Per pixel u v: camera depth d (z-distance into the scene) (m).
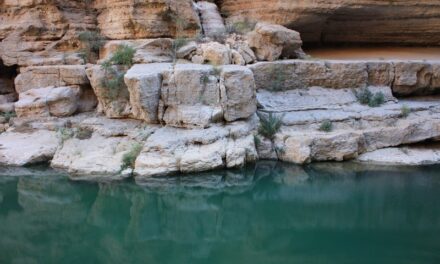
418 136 11.68
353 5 15.12
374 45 17.33
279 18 15.27
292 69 12.88
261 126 11.54
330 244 7.20
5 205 9.02
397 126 11.78
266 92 12.78
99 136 11.18
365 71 13.22
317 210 8.65
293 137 11.12
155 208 8.97
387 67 13.37
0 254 6.86
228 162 10.18
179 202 9.20
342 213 8.52
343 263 6.45
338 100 12.77
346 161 11.20
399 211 8.49
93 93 12.94
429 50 16.92
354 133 11.30
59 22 13.56
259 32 13.05
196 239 7.60
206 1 15.80
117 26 13.50
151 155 10.04
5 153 10.90
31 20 13.55
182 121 10.60
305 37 16.56
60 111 12.23
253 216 8.51
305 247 7.11
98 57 13.65
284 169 10.70
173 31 13.73
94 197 9.33
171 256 6.90
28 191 9.59
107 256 6.87
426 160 11.13
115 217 8.62
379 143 11.62
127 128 11.20
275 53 13.27
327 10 15.10
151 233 7.93
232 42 13.33
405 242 7.22
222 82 10.73
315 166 10.88
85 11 14.02
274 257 6.74
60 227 8.10
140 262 6.66
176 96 10.75
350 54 16.31
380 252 6.84
